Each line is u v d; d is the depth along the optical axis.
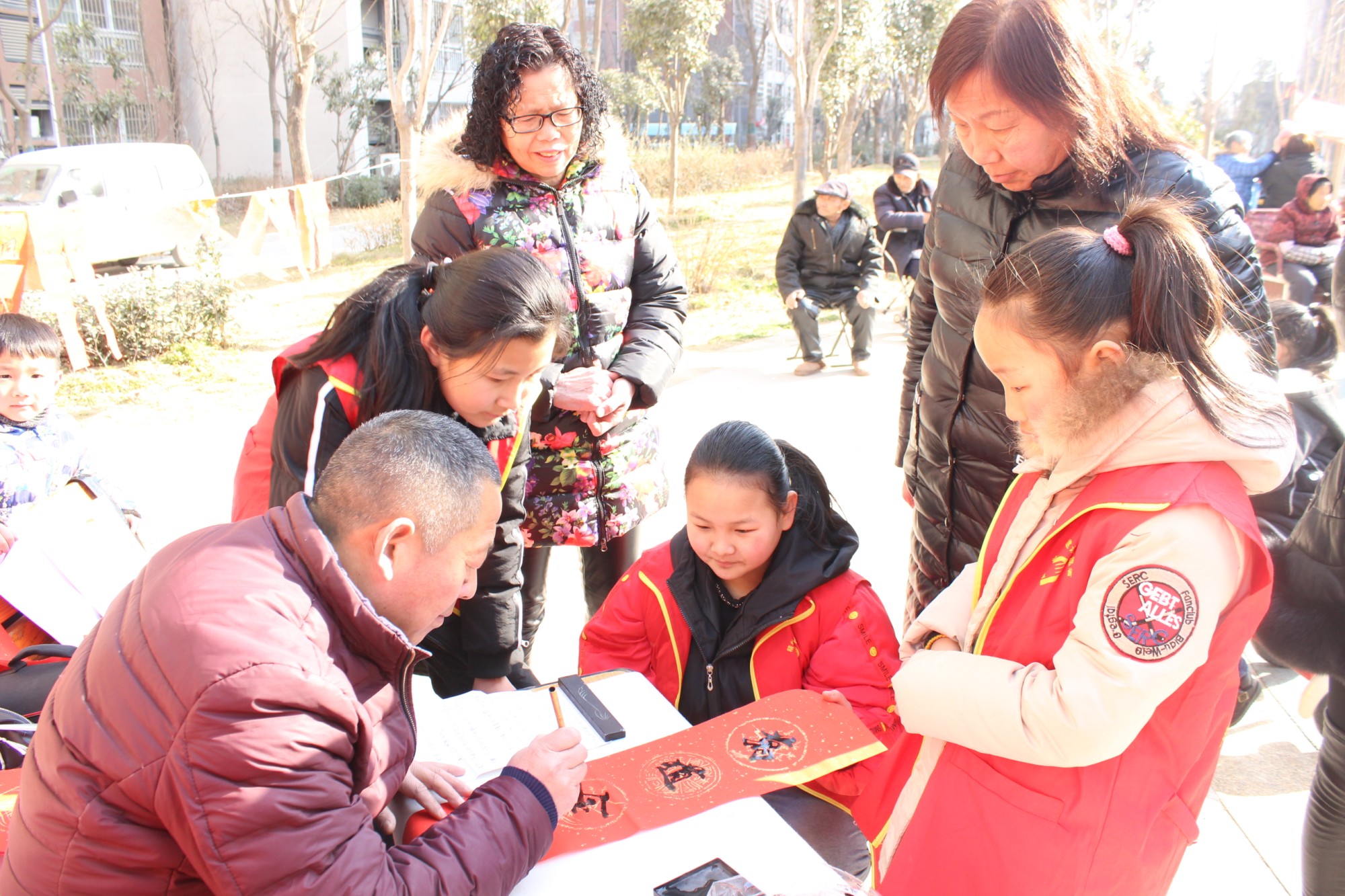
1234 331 1.31
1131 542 1.20
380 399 1.76
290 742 1.06
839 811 1.69
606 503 2.66
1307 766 2.54
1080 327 1.19
